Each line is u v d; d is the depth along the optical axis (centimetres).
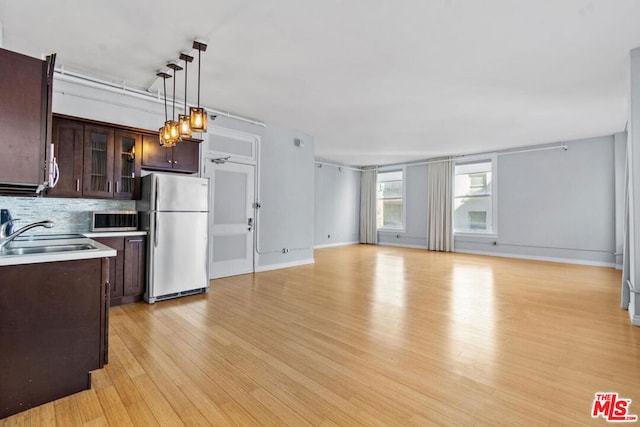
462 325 303
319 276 518
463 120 522
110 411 171
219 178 489
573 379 207
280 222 585
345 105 454
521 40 281
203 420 164
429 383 200
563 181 677
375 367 220
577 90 393
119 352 240
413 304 369
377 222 1027
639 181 302
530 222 719
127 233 356
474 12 242
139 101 409
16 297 174
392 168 987
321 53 308
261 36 279
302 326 296
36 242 267
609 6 233
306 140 630
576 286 463
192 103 451
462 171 834
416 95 413
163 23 262
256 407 175
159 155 403
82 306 194
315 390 192
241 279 490
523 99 425
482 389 194
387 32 270
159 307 350
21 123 174
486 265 636
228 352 241
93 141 354
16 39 289
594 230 641
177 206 380
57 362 184
